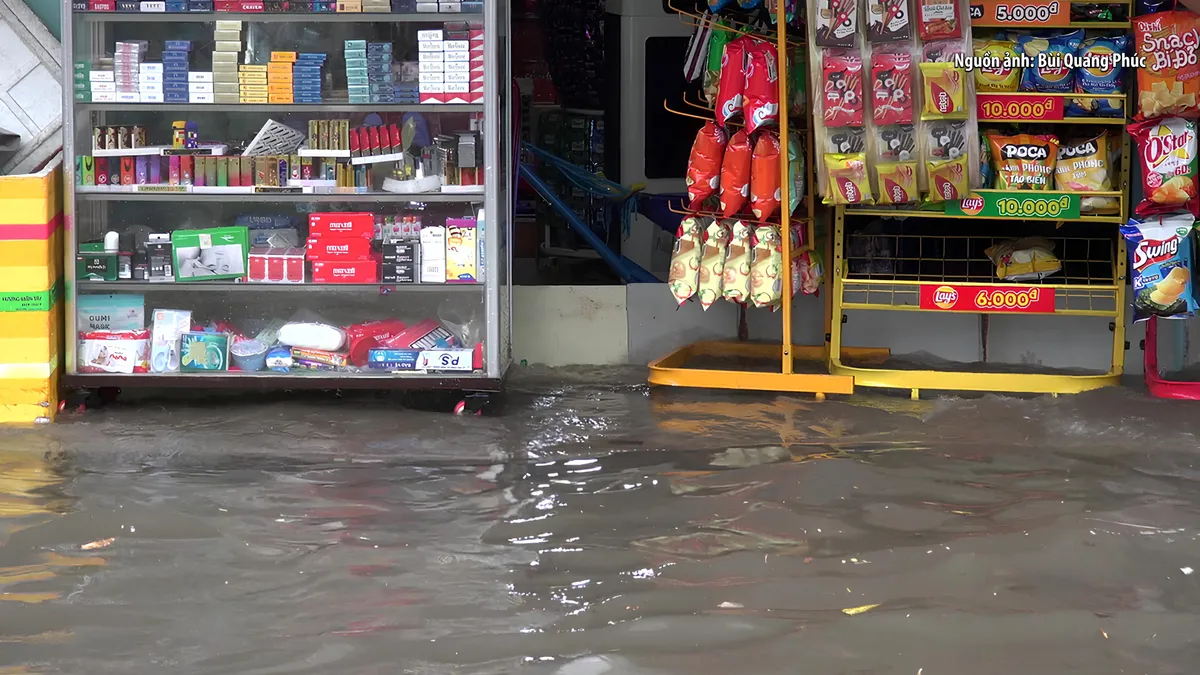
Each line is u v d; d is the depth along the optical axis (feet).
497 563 12.25
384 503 14.30
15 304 18.44
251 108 19.07
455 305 20.43
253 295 20.54
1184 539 12.72
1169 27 18.52
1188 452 16.31
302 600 11.25
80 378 18.95
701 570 11.99
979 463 15.83
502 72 20.31
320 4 18.65
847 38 18.76
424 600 11.25
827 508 13.89
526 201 32.09
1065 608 10.97
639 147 28.30
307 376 19.12
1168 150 18.72
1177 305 18.97
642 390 20.84
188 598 11.30
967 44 18.53
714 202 21.36
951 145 18.78
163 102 18.89
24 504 14.11
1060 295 19.98
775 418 18.65
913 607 10.98
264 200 19.40
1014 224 22.49
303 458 16.37
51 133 21.48
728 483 14.97
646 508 14.01
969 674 9.66
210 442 17.17
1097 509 13.78
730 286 20.21
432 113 19.75
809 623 10.64
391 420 18.62
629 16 28.02
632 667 9.77
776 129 20.29
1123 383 20.83
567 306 22.85
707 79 20.75
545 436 17.58
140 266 19.20
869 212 20.34
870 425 18.07
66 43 18.62
